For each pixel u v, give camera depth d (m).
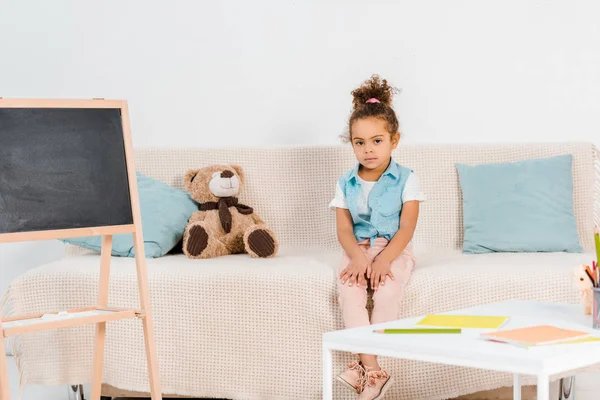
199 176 2.71
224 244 2.64
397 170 2.35
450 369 2.12
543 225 2.56
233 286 2.23
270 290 2.20
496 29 3.03
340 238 2.32
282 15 3.14
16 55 3.26
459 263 2.32
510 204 2.60
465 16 3.04
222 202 2.68
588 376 2.73
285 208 2.81
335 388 2.14
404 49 3.08
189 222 2.67
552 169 2.66
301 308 2.18
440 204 2.74
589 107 2.99
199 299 2.25
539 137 3.04
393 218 2.32
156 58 3.22
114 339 2.31
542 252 2.55
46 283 2.35
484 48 3.04
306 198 2.80
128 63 3.23
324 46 3.13
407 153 2.76
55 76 3.26
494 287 2.15
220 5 3.17
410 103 3.10
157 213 2.63
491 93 3.05
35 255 3.22
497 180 2.65
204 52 3.19
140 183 2.73
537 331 1.43
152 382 2.01
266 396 2.21
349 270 2.14
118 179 2.04
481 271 2.19
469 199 2.66
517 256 2.45
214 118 3.20
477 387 2.12
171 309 2.27
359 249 2.24
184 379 2.27
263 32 3.15
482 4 3.04
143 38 3.22
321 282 2.17
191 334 2.26
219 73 3.19
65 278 2.34
